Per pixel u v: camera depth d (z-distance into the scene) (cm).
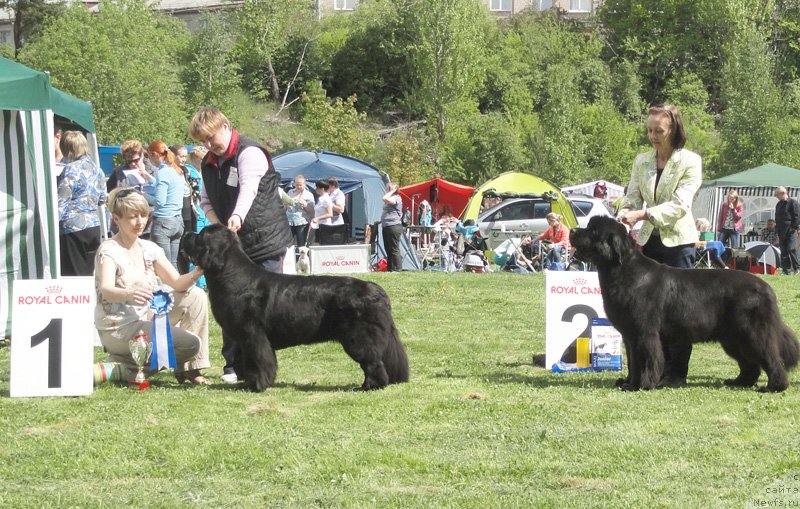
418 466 497
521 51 6450
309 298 696
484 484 469
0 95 917
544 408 636
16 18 6209
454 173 4550
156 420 604
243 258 704
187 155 1541
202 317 766
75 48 4341
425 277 1755
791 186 2664
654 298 699
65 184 1062
